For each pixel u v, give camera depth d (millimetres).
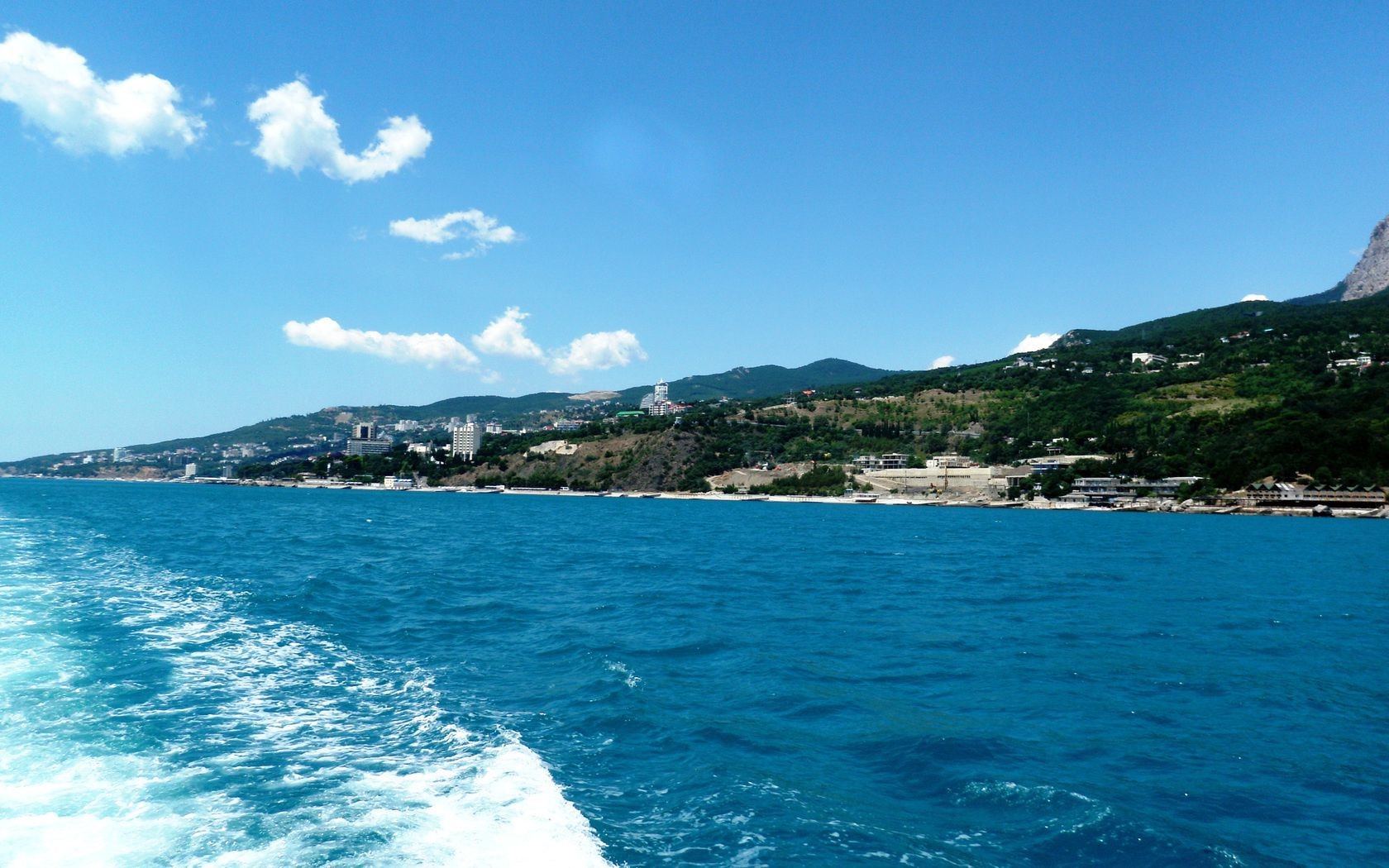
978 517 181250
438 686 26781
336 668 28984
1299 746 22312
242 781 17250
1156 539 113750
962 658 33312
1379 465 185250
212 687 25344
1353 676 30953
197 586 49250
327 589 49062
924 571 67938
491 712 23812
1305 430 197125
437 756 19422
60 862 13008
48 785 16547
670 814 16484
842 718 24156
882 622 42062
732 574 64250
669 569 67375
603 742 21281
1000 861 14883
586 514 178375
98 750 18844
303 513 159500
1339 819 17391
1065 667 31891
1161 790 18844
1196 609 48219
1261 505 186250
